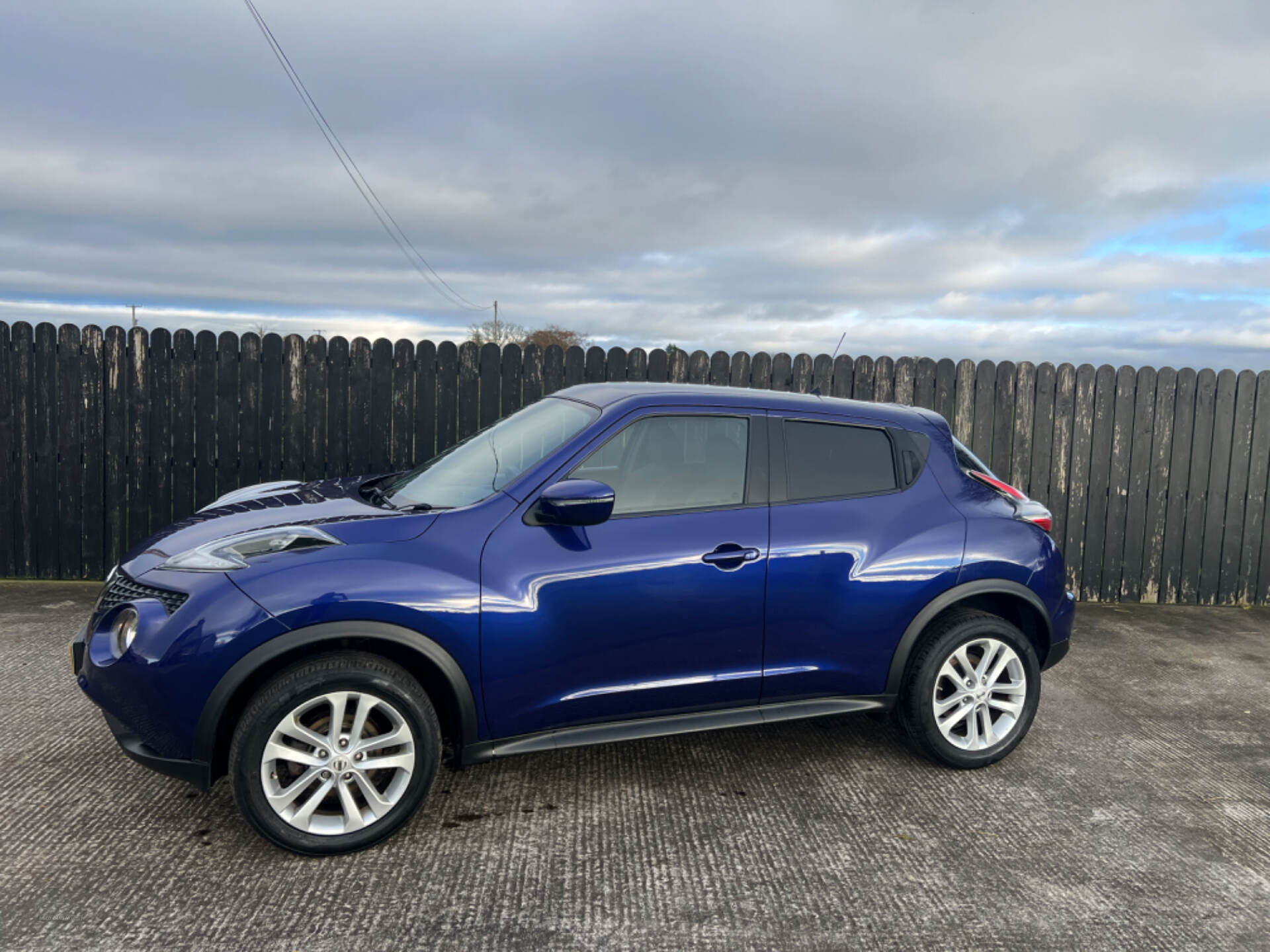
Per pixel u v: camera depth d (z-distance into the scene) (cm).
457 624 286
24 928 237
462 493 330
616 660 312
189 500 679
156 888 260
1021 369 726
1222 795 357
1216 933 256
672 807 327
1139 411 735
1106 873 289
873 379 720
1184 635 643
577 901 261
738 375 713
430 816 314
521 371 696
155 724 268
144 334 659
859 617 344
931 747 359
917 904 266
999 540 369
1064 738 418
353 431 687
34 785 326
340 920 247
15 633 528
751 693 335
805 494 347
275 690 268
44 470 661
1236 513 750
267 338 671
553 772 356
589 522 295
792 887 273
